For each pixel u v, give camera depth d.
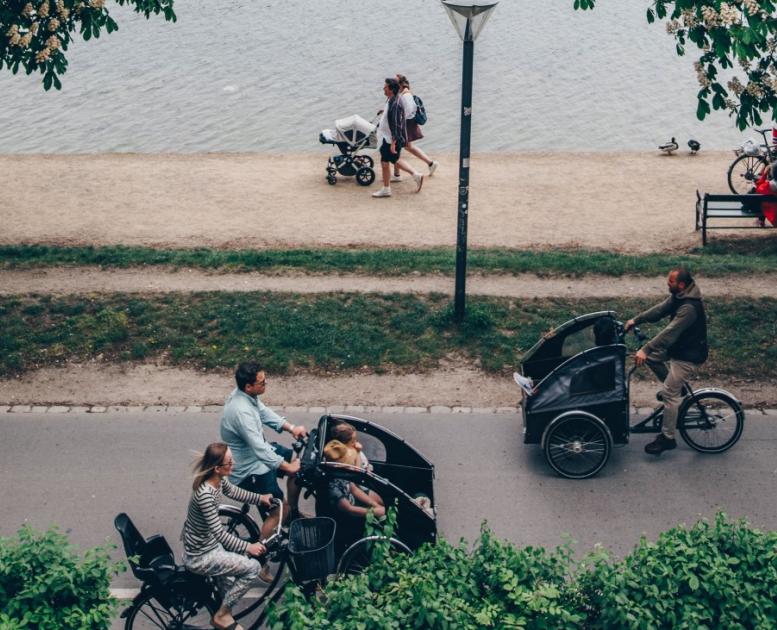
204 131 27.77
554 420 9.63
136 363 12.45
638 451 10.34
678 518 9.17
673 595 6.35
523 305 13.80
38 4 12.23
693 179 20.70
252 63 35.25
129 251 16.14
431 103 29.91
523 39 38.25
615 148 25.92
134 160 22.58
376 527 7.77
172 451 10.48
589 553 6.73
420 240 17.23
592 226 18.05
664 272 14.99
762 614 6.27
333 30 39.97
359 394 11.65
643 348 9.91
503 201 19.48
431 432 10.78
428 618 6.01
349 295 14.19
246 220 18.38
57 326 13.30
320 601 6.64
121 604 7.52
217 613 7.50
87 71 34.72
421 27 39.97
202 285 14.64
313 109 29.55
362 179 20.36
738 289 14.22
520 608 6.30
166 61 35.88
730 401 10.07
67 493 9.75
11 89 32.56
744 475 9.86
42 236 17.53
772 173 16.41
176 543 9.01
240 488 7.88
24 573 6.65
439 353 12.54
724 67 10.96
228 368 12.27
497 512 9.32
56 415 11.27
